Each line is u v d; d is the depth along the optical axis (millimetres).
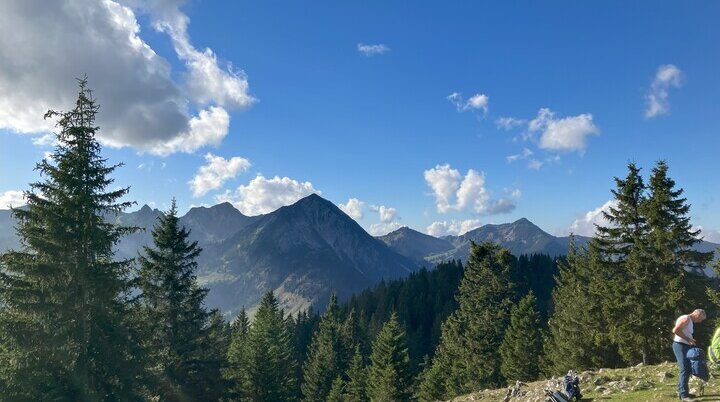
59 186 20922
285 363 65125
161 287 30797
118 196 22281
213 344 36125
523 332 50562
